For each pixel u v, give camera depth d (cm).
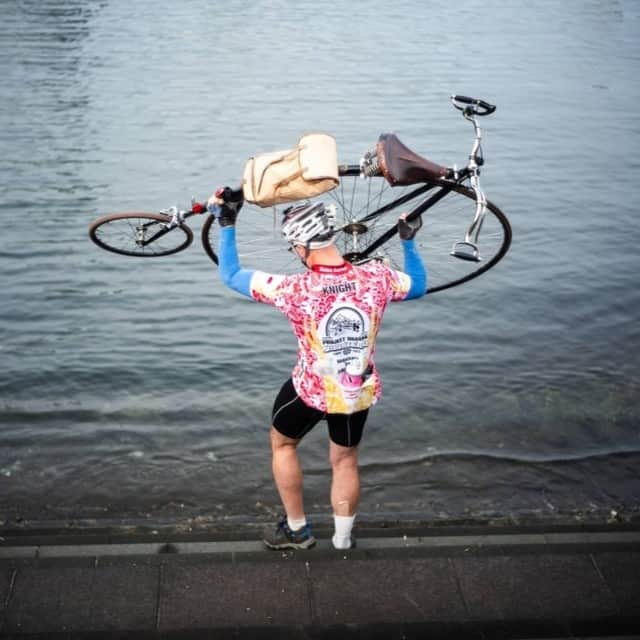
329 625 332
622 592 349
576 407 651
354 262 384
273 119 1380
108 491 539
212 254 392
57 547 377
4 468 564
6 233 941
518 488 546
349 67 1714
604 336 762
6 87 1502
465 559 368
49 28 1948
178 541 397
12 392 661
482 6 2377
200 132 1306
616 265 891
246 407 648
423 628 331
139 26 2008
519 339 754
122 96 1479
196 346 736
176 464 571
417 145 1271
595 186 1112
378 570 362
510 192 1081
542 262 894
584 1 2475
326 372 335
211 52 1802
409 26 2108
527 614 338
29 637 325
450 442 602
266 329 768
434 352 730
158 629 329
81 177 1113
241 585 353
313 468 561
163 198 1055
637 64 1819
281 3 2316
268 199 329
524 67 1762
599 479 559
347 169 352
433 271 667
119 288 834
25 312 784
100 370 694
